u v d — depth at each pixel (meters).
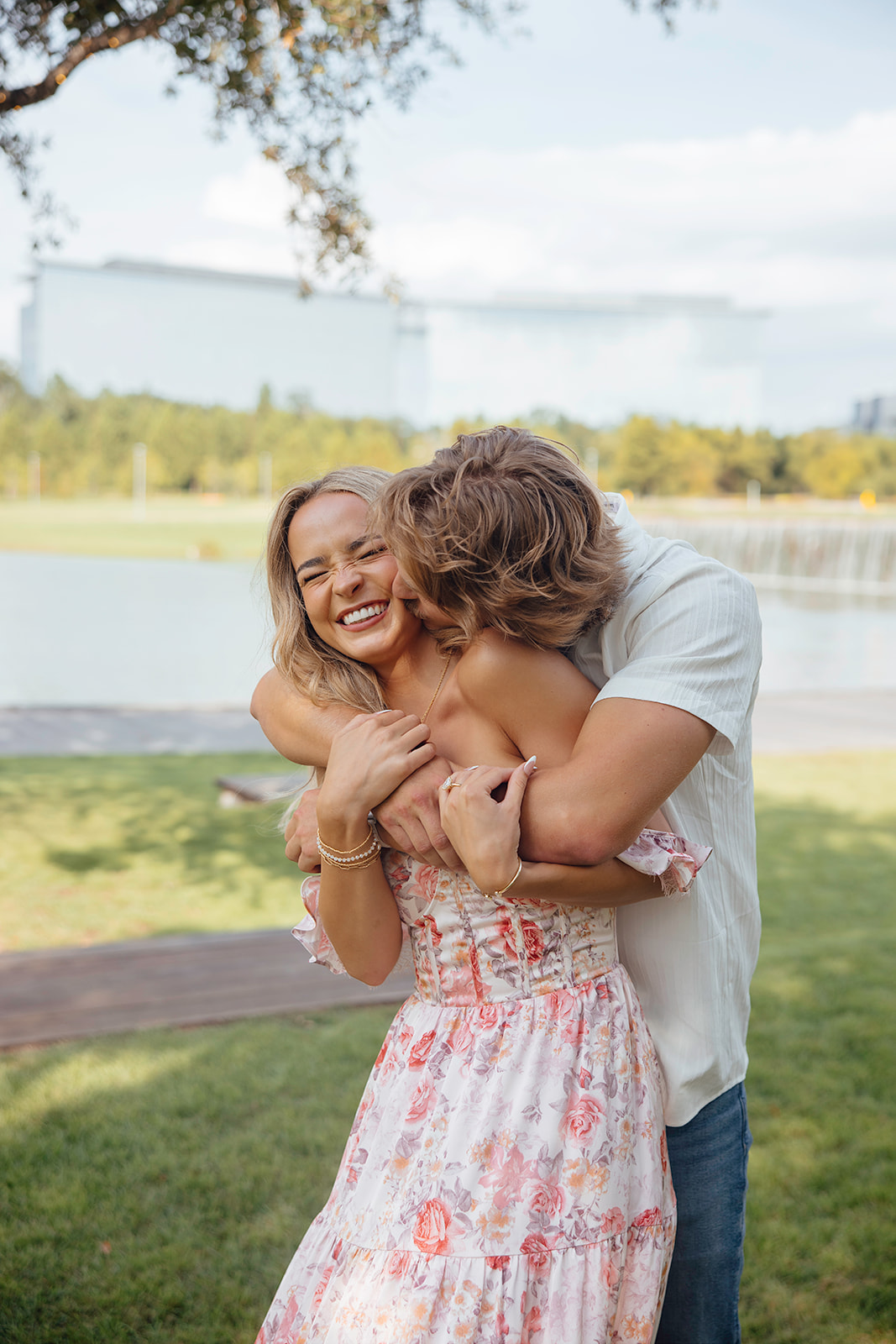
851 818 7.29
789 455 86.50
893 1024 3.71
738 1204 1.52
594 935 1.39
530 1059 1.31
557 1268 1.22
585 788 1.24
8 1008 3.63
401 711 1.43
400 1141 1.32
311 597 1.42
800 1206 2.60
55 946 4.42
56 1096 3.02
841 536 34.69
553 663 1.33
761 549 36.94
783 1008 3.87
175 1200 2.55
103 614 24.52
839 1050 3.51
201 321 88.19
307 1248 1.37
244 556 52.16
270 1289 2.24
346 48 4.88
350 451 83.94
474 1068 1.31
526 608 1.26
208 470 81.75
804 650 19.89
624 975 1.43
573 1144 1.27
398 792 1.33
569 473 1.29
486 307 103.56
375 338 93.00
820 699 13.45
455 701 1.39
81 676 15.95
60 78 4.13
